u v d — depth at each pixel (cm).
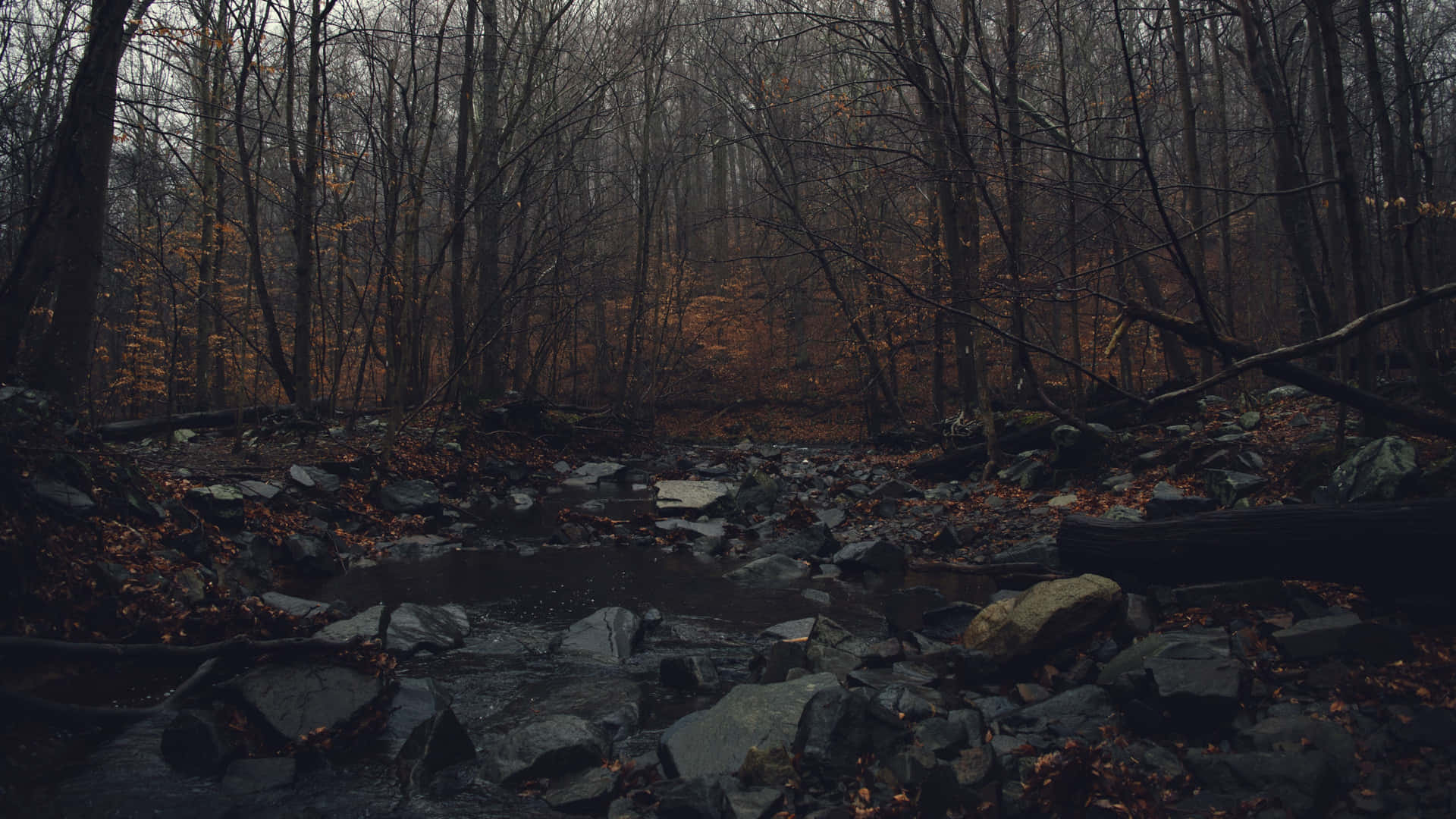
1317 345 506
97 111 730
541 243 1930
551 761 426
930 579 859
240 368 1241
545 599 798
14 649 455
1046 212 1006
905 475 1541
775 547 1014
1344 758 356
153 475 880
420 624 653
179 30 1032
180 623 548
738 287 3384
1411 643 427
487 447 1739
